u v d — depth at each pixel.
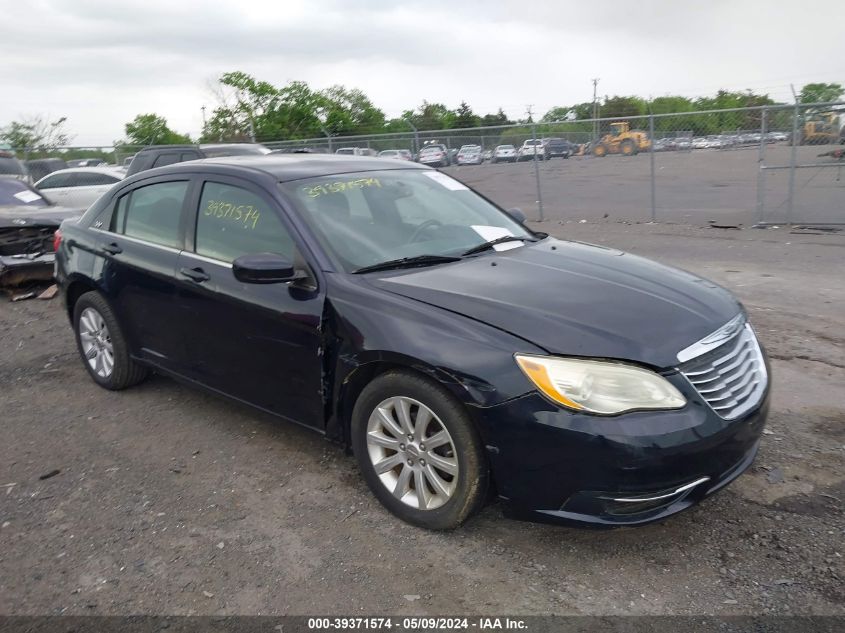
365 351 3.57
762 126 12.25
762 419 3.50
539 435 3.12
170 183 4.96
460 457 3.36
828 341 6.14
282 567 3.38
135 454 4.58
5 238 8.73
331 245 4.03
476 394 3.22
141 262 4.90
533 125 15.52
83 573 3.39
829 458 4.17
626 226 13.45
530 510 3.25
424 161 18.66
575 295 3.59
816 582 3.13
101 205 5.54
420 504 3.58
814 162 12.46
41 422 5.14
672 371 3.18
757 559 3.31
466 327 3.36
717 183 16.06
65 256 5.65
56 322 7.85
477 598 3.13
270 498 3.99
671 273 4.17
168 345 4.87
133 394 5.57
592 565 3.32
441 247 4.30
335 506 3.88
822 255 9.76
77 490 4.16
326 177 4.56
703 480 3.17
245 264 3.77
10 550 3.60
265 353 4.14
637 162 16.42
